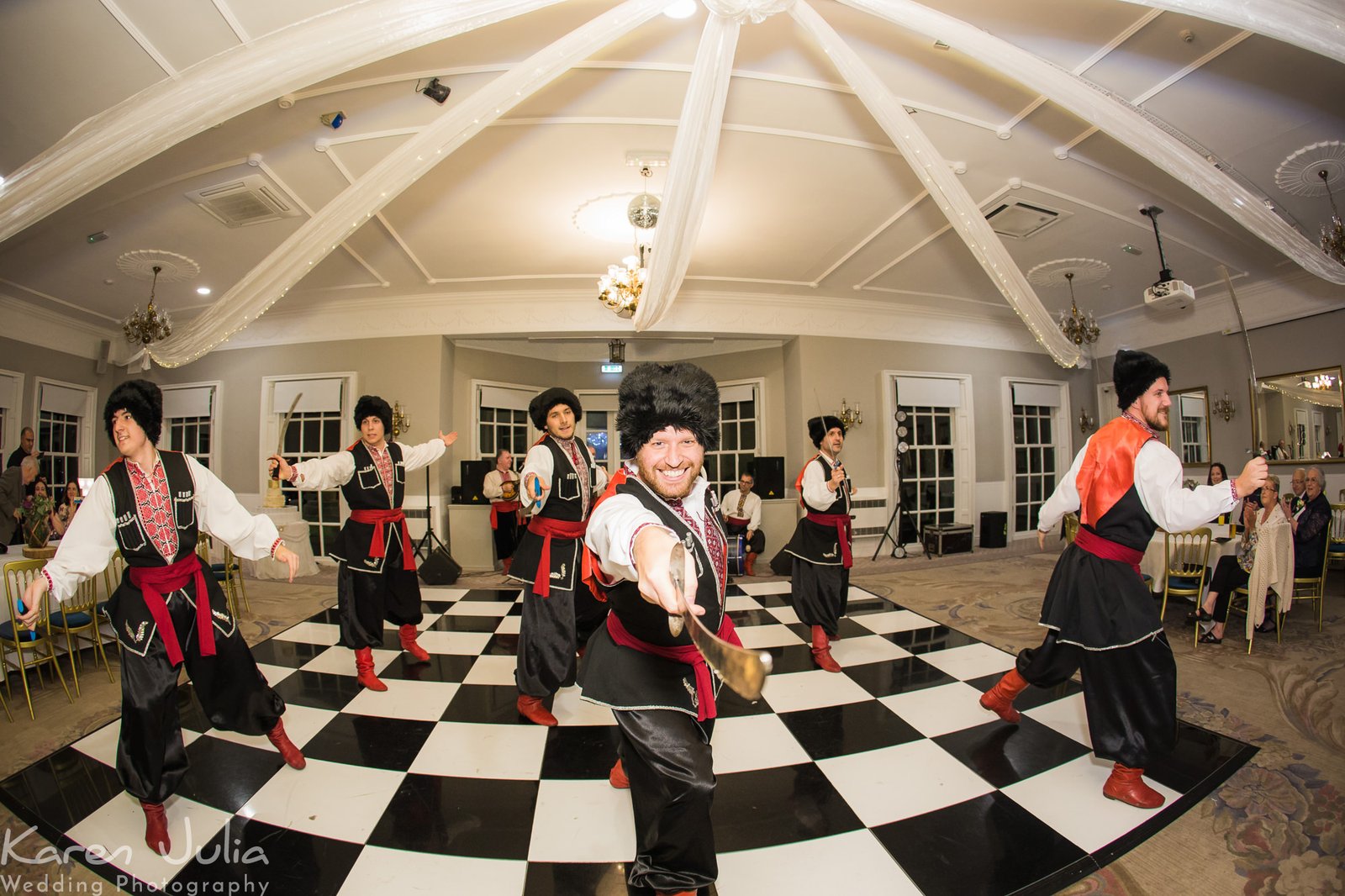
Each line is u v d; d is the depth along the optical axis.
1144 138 2.96
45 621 2.65
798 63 2.87
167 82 2.24
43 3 2.32
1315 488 3.76
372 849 1.60
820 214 4.47
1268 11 2.10
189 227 4.27
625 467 1.33
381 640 2.83
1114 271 5.73
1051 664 2.05
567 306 6.36
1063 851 1.57
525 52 2.75
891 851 1.57
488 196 4.04
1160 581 3.67
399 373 6.35
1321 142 3.51
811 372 6.69
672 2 2.32
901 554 6.69
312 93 2.93
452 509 6.16
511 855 1.58
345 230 3.37
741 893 1.42
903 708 2.51
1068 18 2.60
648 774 1.16
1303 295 6.01
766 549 6.41
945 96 3.13
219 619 1.86
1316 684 2.71
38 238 4.41
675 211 3.43
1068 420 7.85
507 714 2.49
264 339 6.62
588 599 2.92
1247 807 1.76
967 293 6.45
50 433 6.51
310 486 2.70
